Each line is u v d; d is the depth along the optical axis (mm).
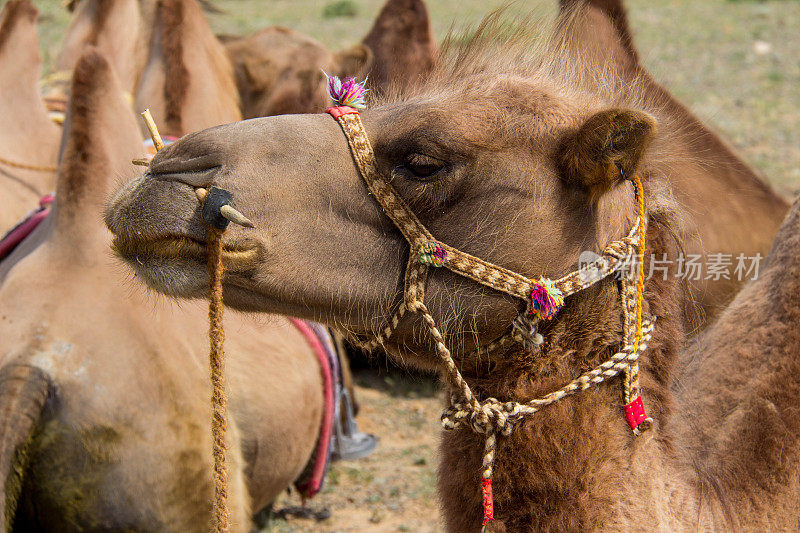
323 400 4020
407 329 2285
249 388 3443
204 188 2178
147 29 4770
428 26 6023
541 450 2195
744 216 4074
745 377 2680
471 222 2207
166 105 4254
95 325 3016
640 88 2830
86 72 3326
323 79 5523
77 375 2938
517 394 2240
